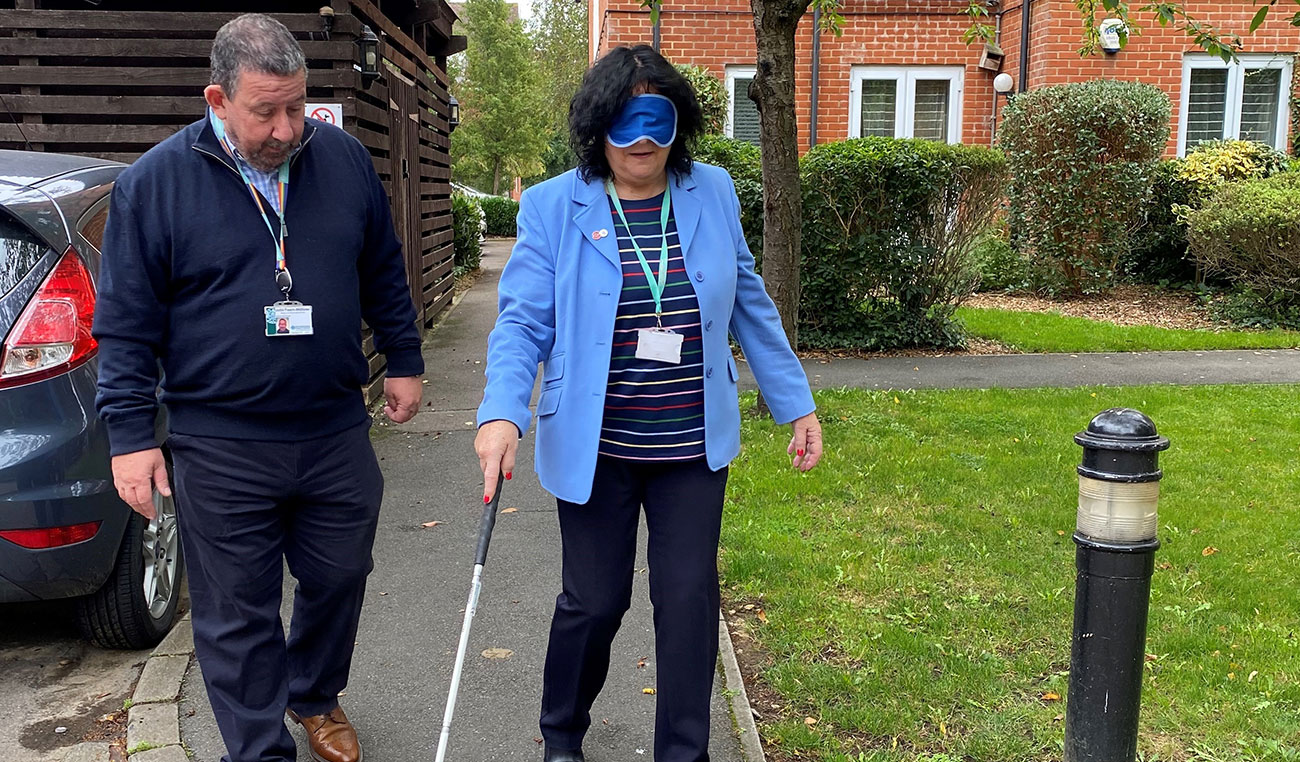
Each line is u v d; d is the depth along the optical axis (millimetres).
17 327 3197
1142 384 7852
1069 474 5520
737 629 3809
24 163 3617
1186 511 4938
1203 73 13273
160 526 3779
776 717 3209
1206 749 2967
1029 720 3129
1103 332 9922
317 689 2908
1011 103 11984
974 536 4641
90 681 3545
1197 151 12297
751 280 2732
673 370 2523
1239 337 9641
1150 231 12328
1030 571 4234
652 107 2367
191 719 3227
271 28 2406
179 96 6625
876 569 4250
